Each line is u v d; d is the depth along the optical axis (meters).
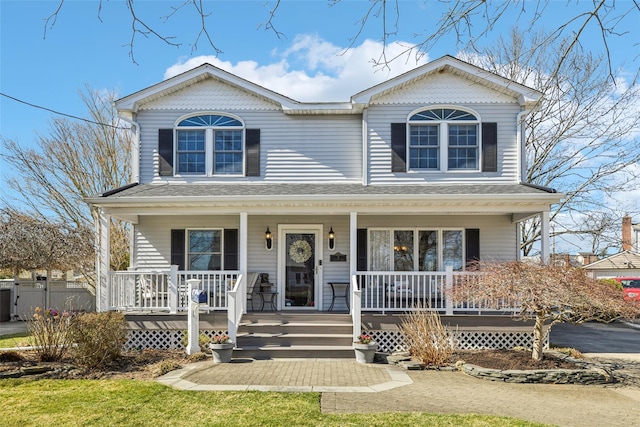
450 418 6.29
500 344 11.41
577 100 20.78
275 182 13.86
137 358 10.02
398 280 13.77
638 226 29.47
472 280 9.95
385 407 6.77
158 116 14.02
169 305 11.55
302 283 13.98
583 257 27.73
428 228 13.97
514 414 6.59
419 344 9.72
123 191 12.69
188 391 7.48
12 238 16.06
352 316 11.36
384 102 13.69
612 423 6.29
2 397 7.16
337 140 14.01
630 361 10.64
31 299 19.27
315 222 14.03
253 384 7.97
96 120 24.12
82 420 6.18
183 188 13.23
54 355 9.51
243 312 11.95
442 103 13.63
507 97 13.61
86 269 19.55
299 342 10.82
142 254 13.97
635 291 21.61
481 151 13.46
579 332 16.09
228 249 13.97
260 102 14.07
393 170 13.49
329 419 6.21
